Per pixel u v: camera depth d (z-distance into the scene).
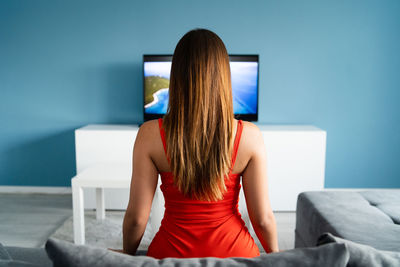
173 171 0.95
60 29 3.46
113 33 3.46
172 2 3.41
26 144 3.62
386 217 1.84
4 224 2.84
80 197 2.30
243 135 0.97
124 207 3.17
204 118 0.90
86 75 3.52
